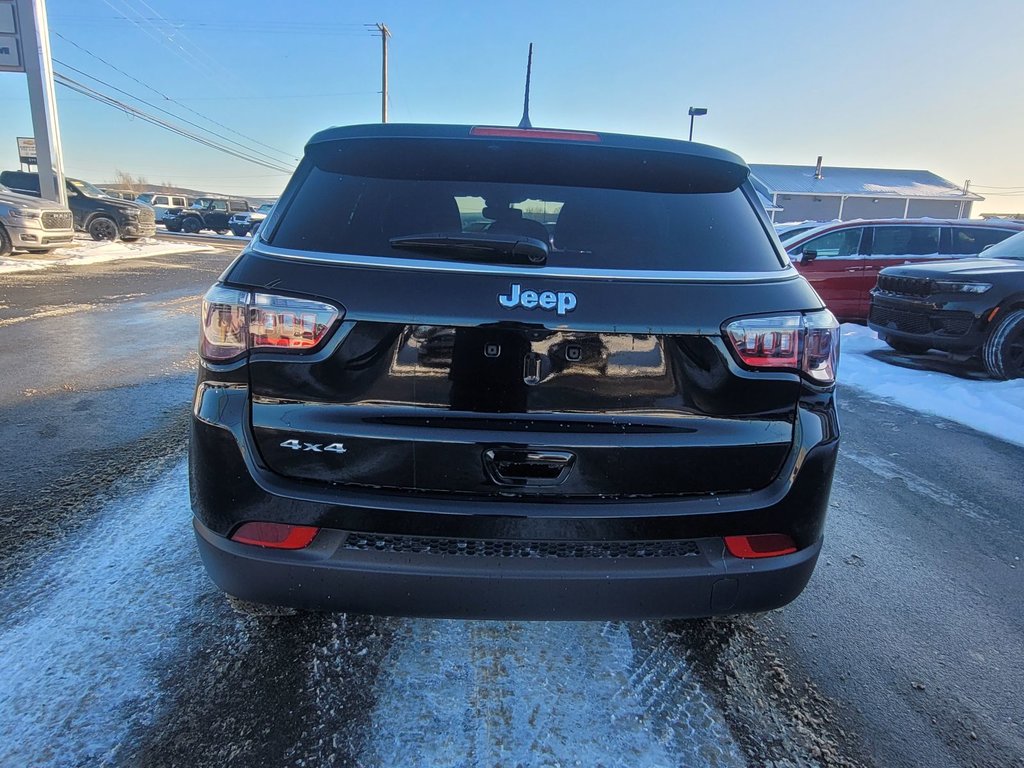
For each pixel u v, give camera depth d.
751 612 1.95
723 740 1.97
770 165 49.56
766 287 1.91
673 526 1.82
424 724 1.97
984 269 6.86
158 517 3.16
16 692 2.03
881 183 47.91
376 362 1.78
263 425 1.80
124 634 2.32
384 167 2.10
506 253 1.82
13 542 2.90
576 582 1.80
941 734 2.05
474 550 1.81
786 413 1.89
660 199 2.11
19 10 16.92
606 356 1.79
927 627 2.59
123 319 8.69
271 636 2.34
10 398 5.06
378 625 2.42
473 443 1.78
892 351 8.35
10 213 14.10
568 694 2.13
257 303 1.79
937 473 4.27
